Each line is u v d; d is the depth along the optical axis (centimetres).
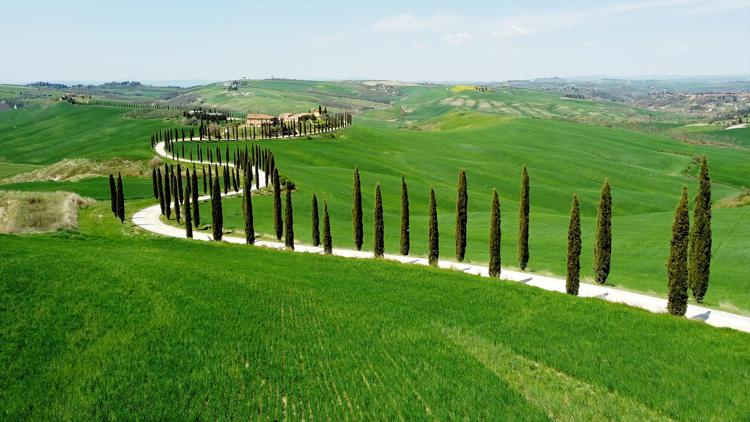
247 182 6569
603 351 3144
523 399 2516
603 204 4994
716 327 3584
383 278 4647
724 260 5981
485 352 3102
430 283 4512
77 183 11469
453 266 5775
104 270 4159
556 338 3338
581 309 3878
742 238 6638
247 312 3534
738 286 5169
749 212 7944
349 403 2409
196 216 7875
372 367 2786
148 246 5659
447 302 4003
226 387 2488
